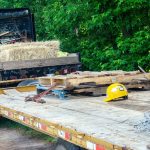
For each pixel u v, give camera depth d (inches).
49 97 261.6
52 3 571.5
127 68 422.9
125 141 136.3
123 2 414.9
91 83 252.2
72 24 482.0
